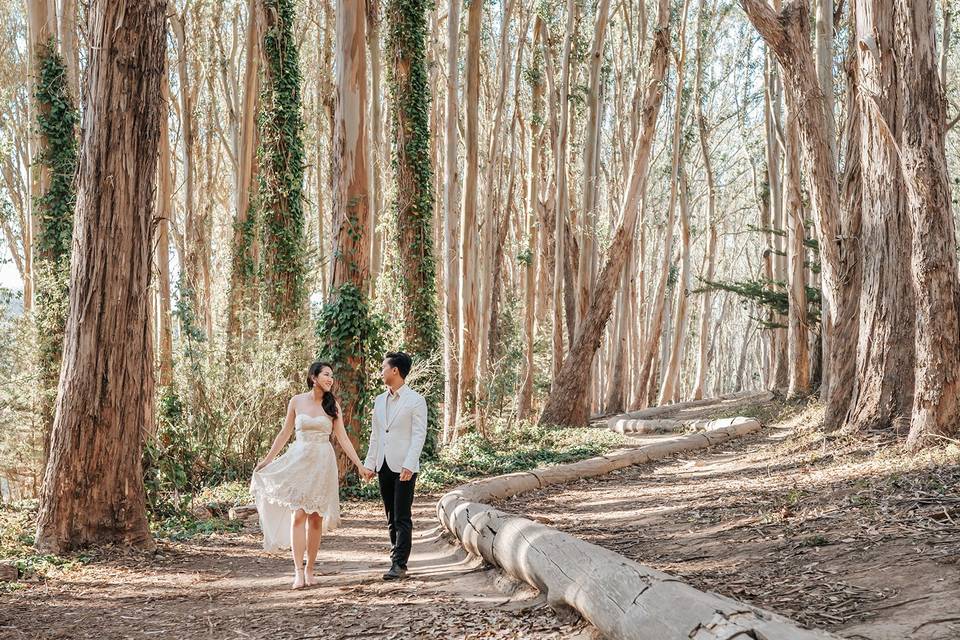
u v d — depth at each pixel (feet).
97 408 26.53
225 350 51.29
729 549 20.76
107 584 22.81
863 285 35.86
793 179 72.18
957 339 27.91
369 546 29.27
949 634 11.45
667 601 12.32
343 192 45.91
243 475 47.65
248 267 74.18
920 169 27.45
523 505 36.68
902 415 33.86
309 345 56.85
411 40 58.44
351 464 44.52
